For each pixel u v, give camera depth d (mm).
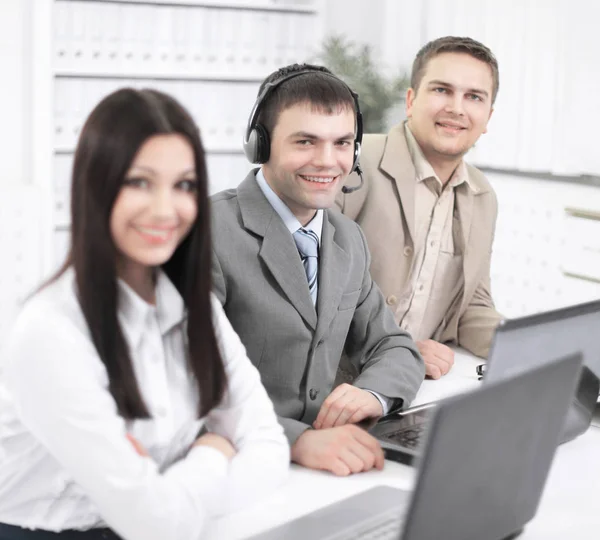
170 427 1404
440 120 2312
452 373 2197
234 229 1827
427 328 2418
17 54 3857
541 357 1583
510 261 4262
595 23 3805
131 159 1237
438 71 2307
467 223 2398
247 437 1517
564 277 3979
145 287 1405
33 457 1341
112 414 1285
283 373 1841
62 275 1313
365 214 2332
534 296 4152
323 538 1304
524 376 1164
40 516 1361
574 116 3920
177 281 1422
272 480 1479
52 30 3873
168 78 4164
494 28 4258
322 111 1768
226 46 4250
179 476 1358
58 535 1361
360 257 2002
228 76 4242
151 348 1392
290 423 1672
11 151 3922
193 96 4223
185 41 4164
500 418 1143
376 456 1613
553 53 4008
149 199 1264
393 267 2324
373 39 4957
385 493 1474
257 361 1833
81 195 1259
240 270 1807
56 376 1254
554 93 4020
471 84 2297
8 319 3832
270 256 1813
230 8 4223
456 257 2416
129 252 1292
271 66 4359
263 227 1828
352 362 2080
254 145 1827
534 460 1289
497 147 4285
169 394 1419
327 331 1874
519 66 4145
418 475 1055
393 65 4820
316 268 1891
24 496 1361
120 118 1241
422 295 2389
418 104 2350
